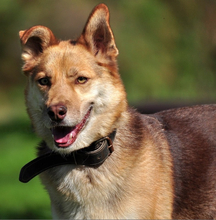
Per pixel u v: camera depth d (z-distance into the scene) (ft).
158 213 26.73
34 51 27.66
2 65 174.70
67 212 26.61
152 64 144.36
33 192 54.95
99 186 25.70
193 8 124.67
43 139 26.91
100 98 26.11
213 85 112.57
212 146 30.04
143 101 82.58
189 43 126.62
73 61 26.11
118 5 154.61
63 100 24.99
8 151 77.87
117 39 148.66
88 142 25.88
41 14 161.79
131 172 25.88
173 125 30.19
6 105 164.66
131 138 26.86
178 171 28.53
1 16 165.37
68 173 26.11
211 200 29.35
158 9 146.82
